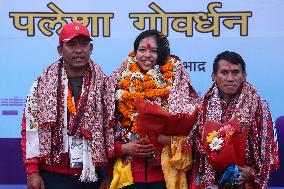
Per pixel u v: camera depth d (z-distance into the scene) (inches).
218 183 165.3
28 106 174.9
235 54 166.7
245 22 234.5
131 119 174.6
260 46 233.9
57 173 174.7
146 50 177.3
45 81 175.8
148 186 175.0
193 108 170.9
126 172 173.5
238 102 165.5
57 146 172.2
